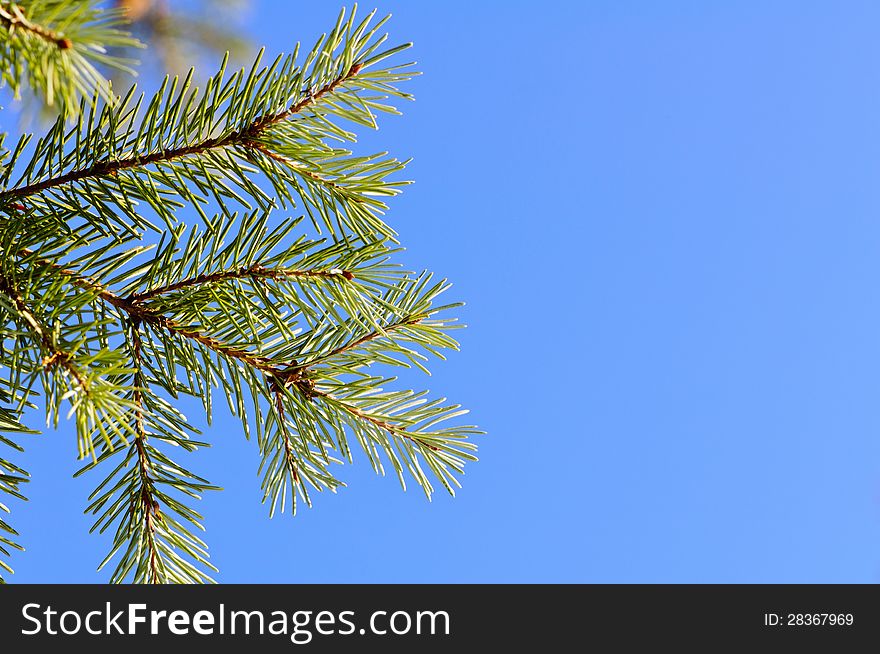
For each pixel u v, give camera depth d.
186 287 1.97
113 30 1.32
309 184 1.96
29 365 1.65
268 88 1.87
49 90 1.33
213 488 2.15
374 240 2.01
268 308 1.99
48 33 1.28
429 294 2.36
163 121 1.81
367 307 2.08
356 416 2.28
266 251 2.00
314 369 2.20
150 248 1.94
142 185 1.83
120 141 1.81
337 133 1.92
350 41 1.88
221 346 2.11
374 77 1.91
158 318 1.99
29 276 1.74
